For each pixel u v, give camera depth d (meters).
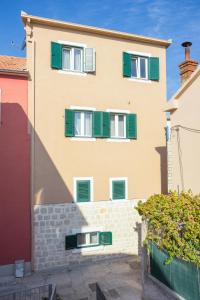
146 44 15.46
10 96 12.59
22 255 12.61
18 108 12.70
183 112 11.80
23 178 12.70
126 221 14.48
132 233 14.56
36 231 12.84
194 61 14.39
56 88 13.40
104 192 14.14
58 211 13.20
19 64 14.40
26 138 12.78
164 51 15.93
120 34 14.55
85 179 13.77
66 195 13.38
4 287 11.35
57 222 13.16
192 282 7.48
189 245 7.33
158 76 15.60
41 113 13.11
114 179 14.36
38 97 13.08
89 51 13.92
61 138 13.42
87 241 13.80
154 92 15.52
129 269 12.84
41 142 13.06
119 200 14.40
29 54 12.95
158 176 15.38
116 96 14.59
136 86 15.09
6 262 12.39
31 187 12.77
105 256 13.98
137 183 14.88
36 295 10.53
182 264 7.85
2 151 12.41
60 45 13.53
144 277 9.73
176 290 8.14
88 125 14.19
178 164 12.03
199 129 10.96
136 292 10.55
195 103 11.17
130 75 14.95
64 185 13.38
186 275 7.70
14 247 12.51
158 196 9.48
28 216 12.74
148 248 9.52
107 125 14.33
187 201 8.27
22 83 12.80
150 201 9.37
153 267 9.40
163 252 8.76
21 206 12.64
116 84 14.62
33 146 12.87
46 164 13.11
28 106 12.84
